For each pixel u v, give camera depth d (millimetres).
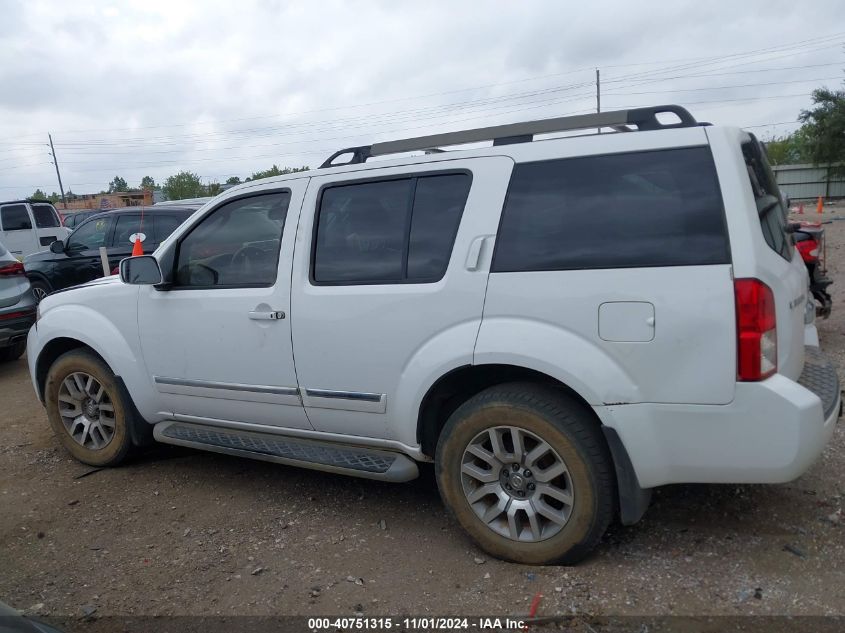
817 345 3996
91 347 4844
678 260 3010
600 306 3113
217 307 4219
